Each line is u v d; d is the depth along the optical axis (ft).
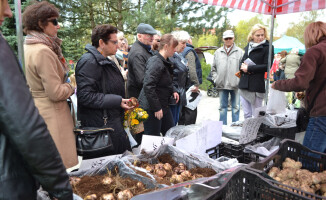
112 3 39.04
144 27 10.62
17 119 2.40
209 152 7.55
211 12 38.83
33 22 5.82
